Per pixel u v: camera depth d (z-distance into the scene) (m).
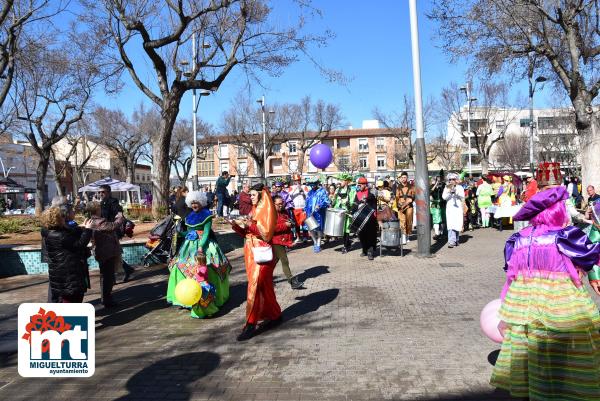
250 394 4.29
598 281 3.74
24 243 12.78
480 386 4.29
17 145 62.25
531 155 30.09
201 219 7.05
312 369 4.80
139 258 11.28
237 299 7.86
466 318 6.34
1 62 13.78
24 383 4.71
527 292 3.77
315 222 12.02
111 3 15.48
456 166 64.19
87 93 30.58
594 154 15.78
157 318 6.89
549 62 17.59
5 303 8.07
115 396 4.36
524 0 15.09
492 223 18.09
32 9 13.65
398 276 9.22
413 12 10.85
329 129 53.59
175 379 4.68
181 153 56.91
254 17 16.30
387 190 13.49
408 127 49.47
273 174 76.62
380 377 4.55
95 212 7.55
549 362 3.58
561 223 3.85
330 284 8.69
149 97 17.14
